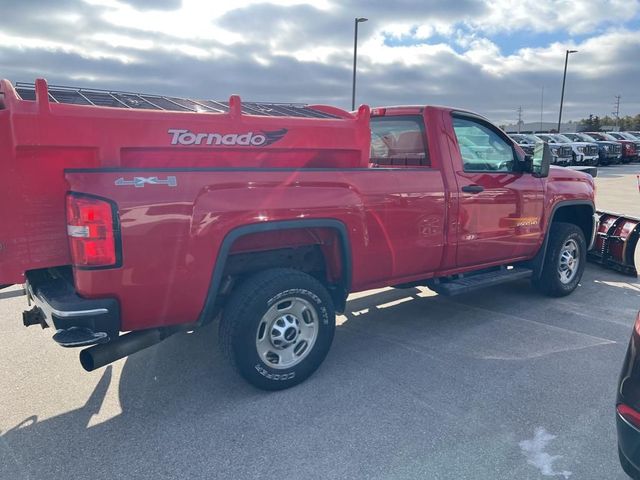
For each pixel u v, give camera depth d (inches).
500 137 194.4
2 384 144.0
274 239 139.9
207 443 116.0
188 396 137.6
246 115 131.5
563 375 149.3
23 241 116.0
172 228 114.8
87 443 116.1
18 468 107.3
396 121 185.8
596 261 279.1
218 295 139.1
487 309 211.3
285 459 110.2
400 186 156.0
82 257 107.0
